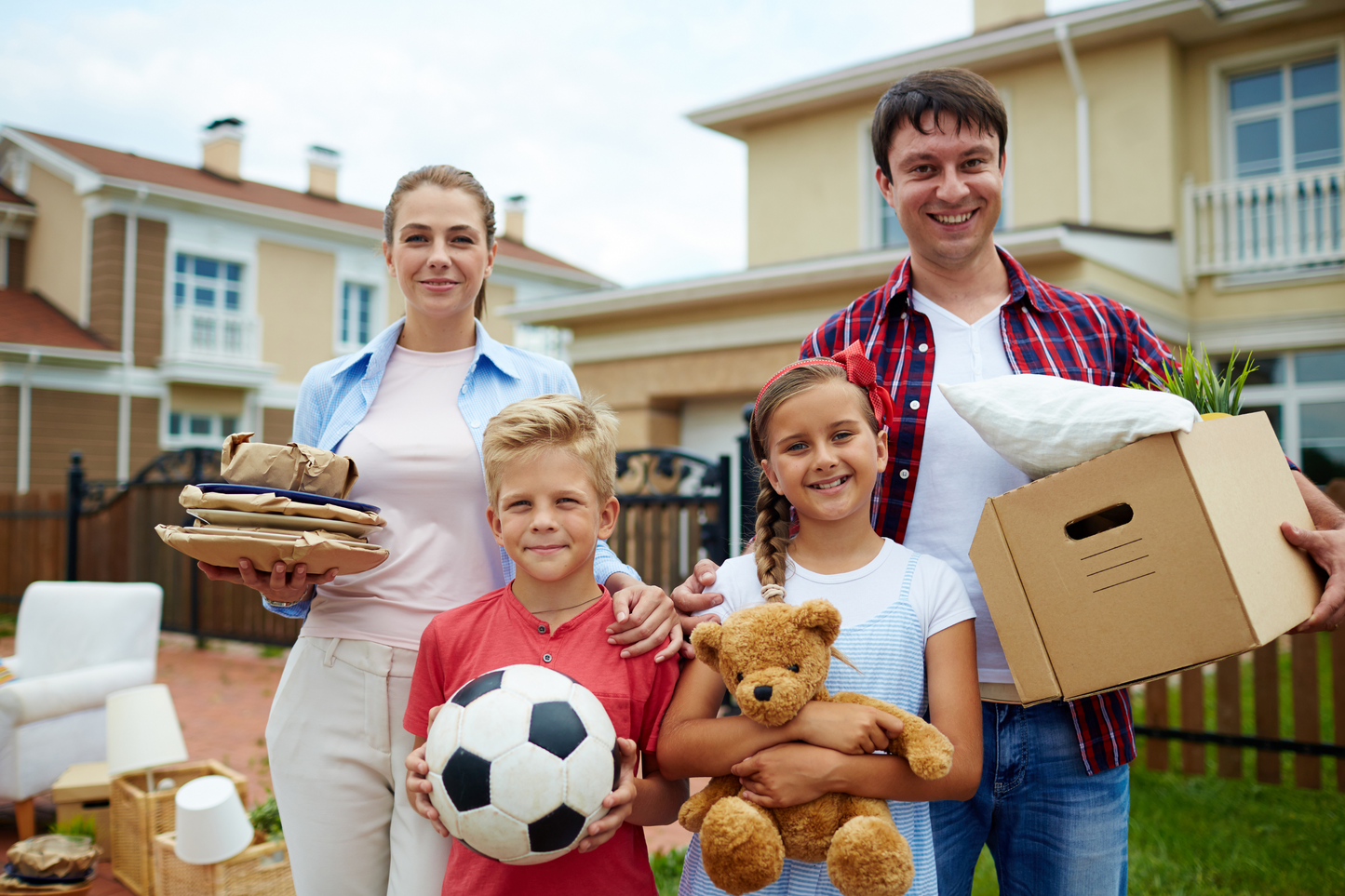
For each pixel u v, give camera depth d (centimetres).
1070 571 170
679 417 1148
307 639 224
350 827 218
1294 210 994
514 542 188
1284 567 174
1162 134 1036
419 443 224
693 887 182
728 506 593
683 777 177
